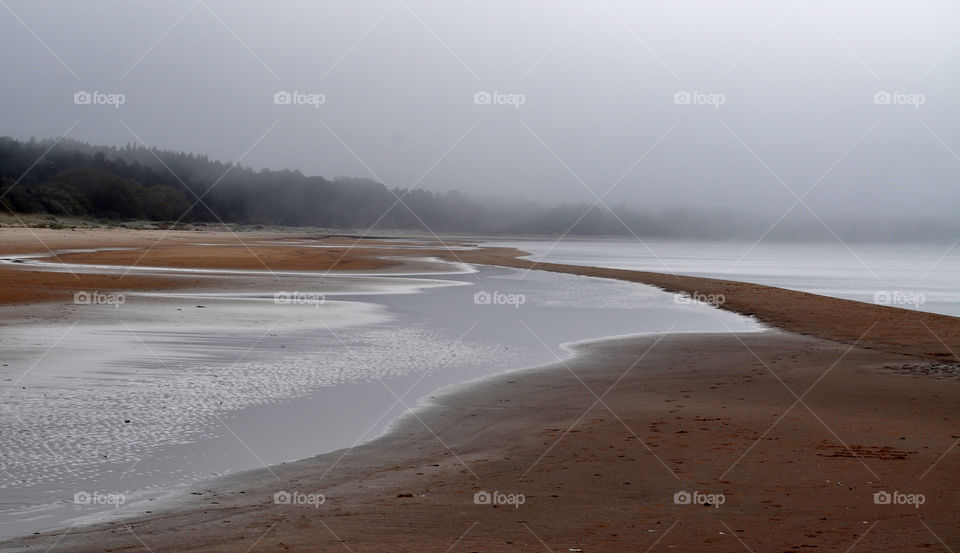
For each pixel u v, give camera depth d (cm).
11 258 5856
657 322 3052
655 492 961
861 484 989
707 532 812
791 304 3816
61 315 2759
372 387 1691
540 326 2858
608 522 848
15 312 2792
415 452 1181
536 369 1945
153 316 2817
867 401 1561
